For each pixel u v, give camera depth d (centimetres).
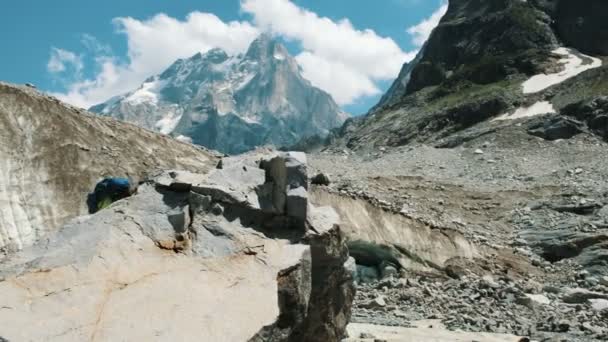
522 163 6234
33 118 2670
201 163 3238
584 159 6147
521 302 2319
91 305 940
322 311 1193
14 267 1001
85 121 2894
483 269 2927
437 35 12988
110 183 1464
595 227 3641
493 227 3850
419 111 10081
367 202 2870
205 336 915
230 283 1015
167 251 1060
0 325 877
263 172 1198
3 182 2422
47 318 909
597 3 11256
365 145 9494
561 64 10238
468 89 10362
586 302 2447
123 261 1025
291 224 1151
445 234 3008
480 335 1722
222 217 1121
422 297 2281
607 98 7550
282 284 1041
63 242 1060
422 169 6169
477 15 13112
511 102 8925
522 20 11556
